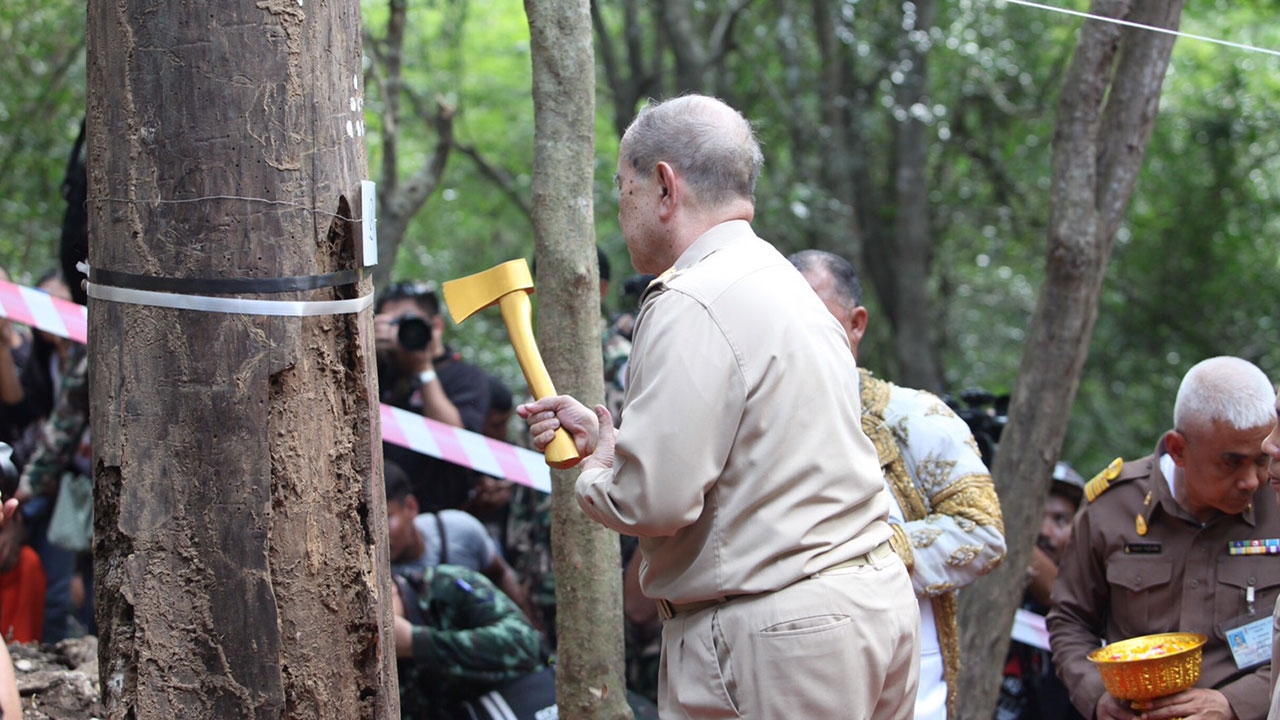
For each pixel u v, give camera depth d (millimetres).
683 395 1995
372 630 2076
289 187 1961
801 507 2031
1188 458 3023
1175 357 11164
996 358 11594
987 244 11672
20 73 7742
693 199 2195
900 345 10211
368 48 7555
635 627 4020
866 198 10516
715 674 2055
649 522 1993
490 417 5438
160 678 1963
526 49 11703
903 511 2848
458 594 3674
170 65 1928
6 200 7742
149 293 1944
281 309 1956
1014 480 3906
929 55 10047
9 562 4281
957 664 2945
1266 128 10711
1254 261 11234
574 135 2885
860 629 2033
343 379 2051
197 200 1937
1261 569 3068
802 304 2127
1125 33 3941
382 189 6078
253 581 1955
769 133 10219
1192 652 2877
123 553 1977
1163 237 11164
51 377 5020
